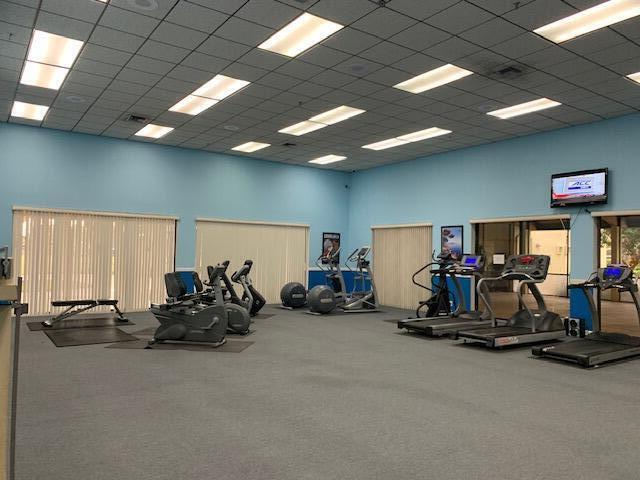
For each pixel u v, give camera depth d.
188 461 2.91
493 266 9.95
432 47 5.39
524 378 5.05
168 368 5.20
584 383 4.89
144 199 10.08
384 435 3.38
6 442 1.38
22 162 8.84
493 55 5.55
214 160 10.99
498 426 3.60
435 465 2.90
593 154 7.97
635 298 6.44
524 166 8.98
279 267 11.97
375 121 8.30
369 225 12.48
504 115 7.80
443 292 8.84
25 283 8.80
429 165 10.90
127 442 3.18
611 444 3.28
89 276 9.44
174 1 4.50
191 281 10.59
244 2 4.51
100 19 4.87
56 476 2.69
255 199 11.55
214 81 6.64
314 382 4.73
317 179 12.61
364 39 5.23
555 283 12.32
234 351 6.13
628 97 6.82
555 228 9.21
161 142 10.09
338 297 10.84
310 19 4.84
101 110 7.94
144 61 5.93
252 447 3.13
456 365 5.60
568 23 4.78
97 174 9.56
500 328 7.25
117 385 4.51
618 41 5.12
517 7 4.48
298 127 8.82
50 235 9.07
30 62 6.02
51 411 3.77
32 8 4.66
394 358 5.92
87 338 6.82
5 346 1.39
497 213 9.40
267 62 5.90
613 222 8.20
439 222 10.59
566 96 6.84
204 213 10.82
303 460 2.95
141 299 10.00
